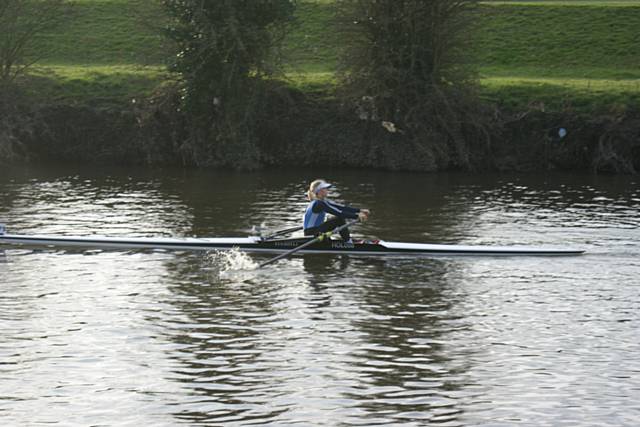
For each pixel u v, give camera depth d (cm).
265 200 3359
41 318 1925
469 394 1548
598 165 4153
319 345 1781
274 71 4216
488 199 3438
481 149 4256
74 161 4347
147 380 1597
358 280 2244
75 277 2238
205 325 1892
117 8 5797
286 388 1566
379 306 2034
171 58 4159
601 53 5291
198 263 2388
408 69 4178
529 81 4675
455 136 4194
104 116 4350
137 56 4319
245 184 3750
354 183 3819
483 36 5509
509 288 2183
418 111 4181
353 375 1627
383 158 4222
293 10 4219
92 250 2509
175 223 2889
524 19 5684
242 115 4203
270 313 1977
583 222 2977
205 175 4009
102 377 1609
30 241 2553
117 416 1452
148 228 2800
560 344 1797
